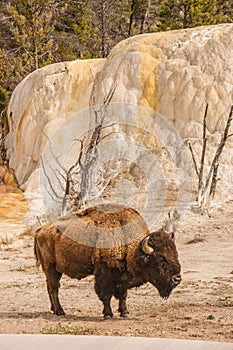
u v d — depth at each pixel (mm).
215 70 54094
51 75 60969
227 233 39656
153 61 56094
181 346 15047
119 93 55344
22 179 59562
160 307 22266
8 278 29922
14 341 15750
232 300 23516
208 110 52406
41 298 25094
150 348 14859
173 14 90250
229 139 51125
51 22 90750
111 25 95688
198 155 50500
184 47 55844
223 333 17438
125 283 19844
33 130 60188
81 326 18641
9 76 84250
